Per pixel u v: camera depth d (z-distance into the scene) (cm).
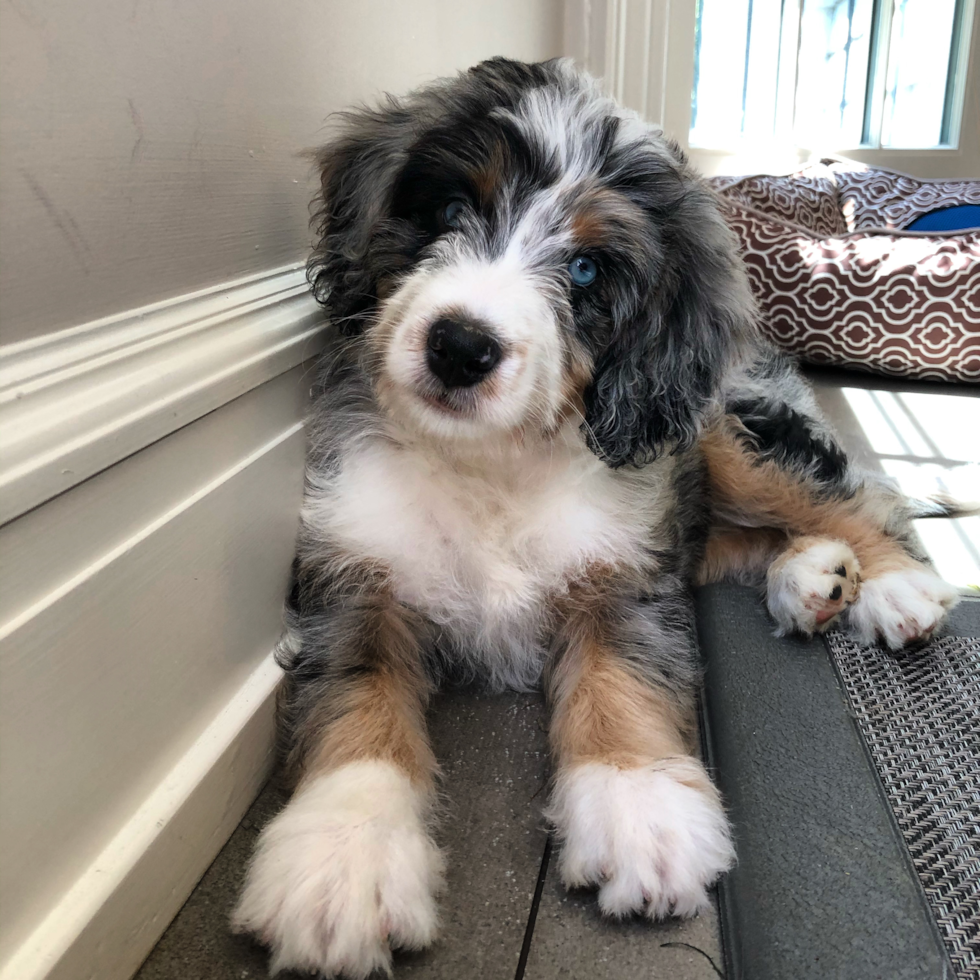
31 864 24
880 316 92
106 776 28
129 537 28
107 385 27
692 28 113
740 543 56
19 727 24
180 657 31
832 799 36
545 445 40
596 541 42
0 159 23
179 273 32
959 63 150
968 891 32
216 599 34
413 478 40
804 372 99
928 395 91
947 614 48
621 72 110
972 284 89
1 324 24
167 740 31
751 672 45
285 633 40
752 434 55
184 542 31
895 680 44
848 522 55
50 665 25
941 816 35
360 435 41
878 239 94
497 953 30
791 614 48
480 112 39
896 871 33
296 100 40
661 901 31
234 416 35
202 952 29
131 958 28
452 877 33
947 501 64
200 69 32
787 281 95
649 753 35
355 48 46
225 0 33
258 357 36
